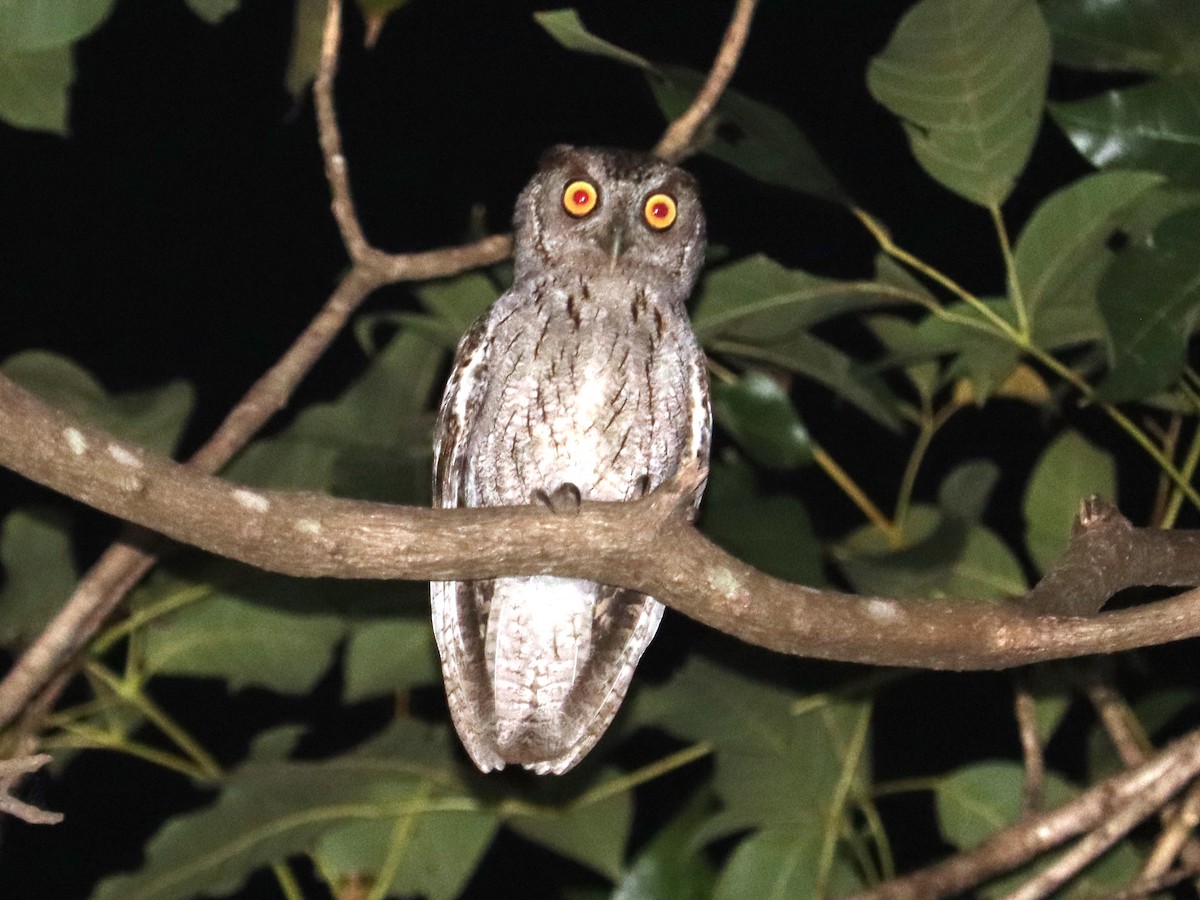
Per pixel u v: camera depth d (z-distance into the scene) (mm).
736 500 4652
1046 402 5383
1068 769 7141
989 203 4488
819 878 5043
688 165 7055
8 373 4945
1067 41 4699
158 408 5027
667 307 5074
